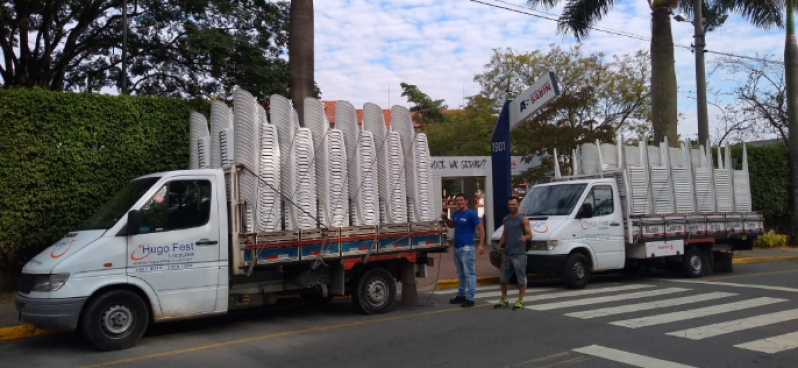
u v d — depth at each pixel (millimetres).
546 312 9484
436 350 7098
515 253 9727
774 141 30781
